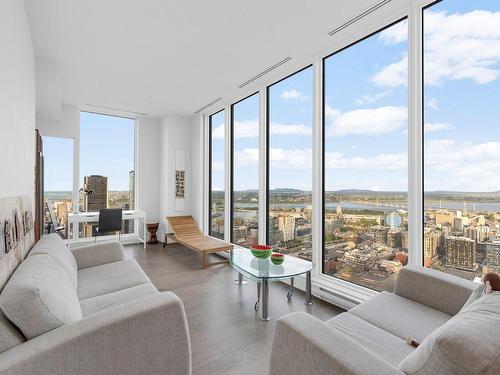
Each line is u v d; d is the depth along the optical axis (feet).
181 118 20.20
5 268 5.01
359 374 3.33
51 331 4.23
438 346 3.03
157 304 4.88
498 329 3.10
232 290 11.02
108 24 8.93
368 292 9.18
